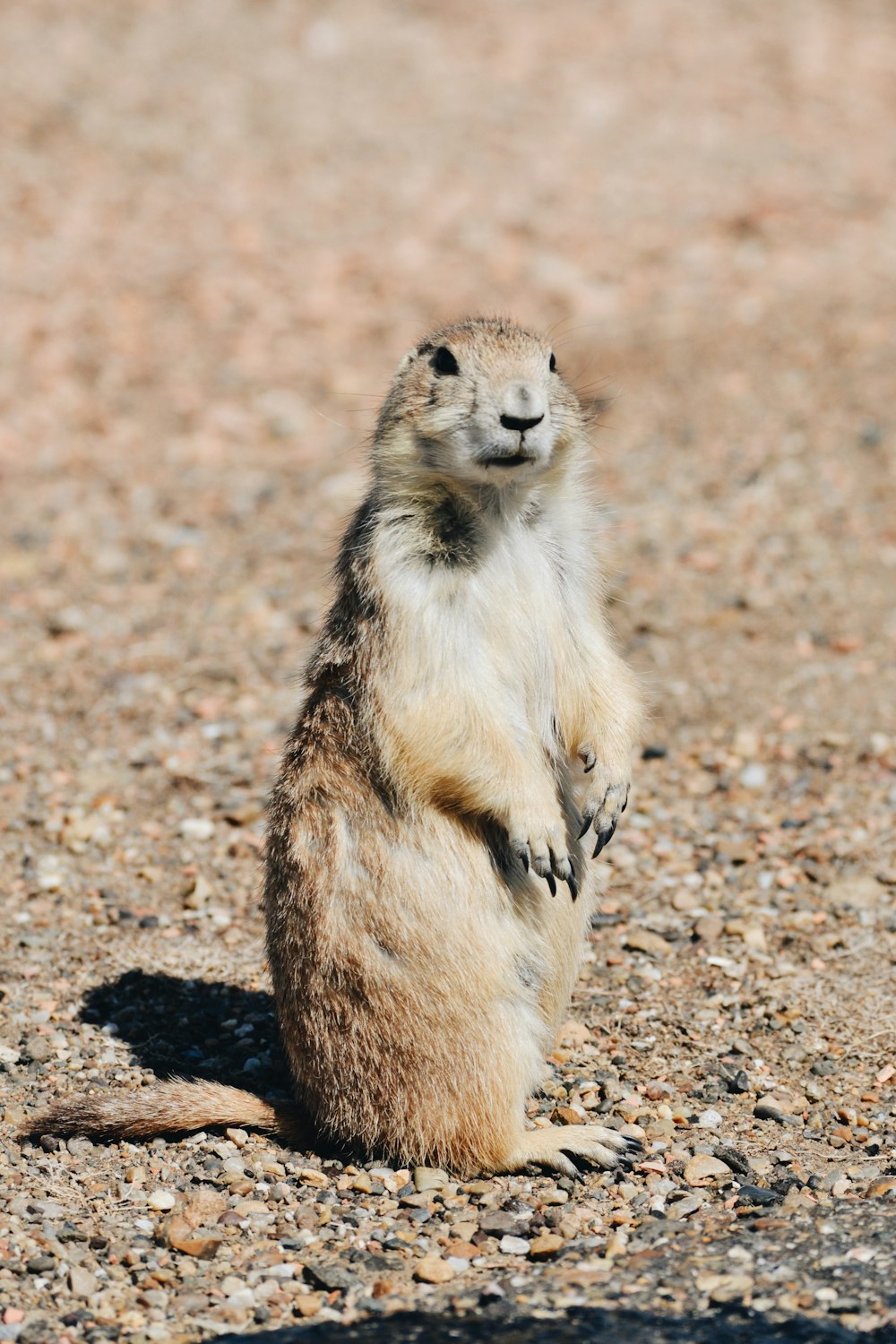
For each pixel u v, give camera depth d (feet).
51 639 50.42
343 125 95.86
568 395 28.91
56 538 57.98
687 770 41.98
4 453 65.31
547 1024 28.12
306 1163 26.45
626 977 32.76
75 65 99.71
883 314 70.13
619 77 102.47
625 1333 20.58
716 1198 24.81
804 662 46.85
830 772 41.16
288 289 79.66
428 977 25.64
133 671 48.19
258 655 49.11
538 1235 23.82
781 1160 25.94
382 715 26.05
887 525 54.54
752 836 38.55
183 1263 23.00
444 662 26.23
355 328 75.77
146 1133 26.73
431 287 78.84
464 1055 25.66
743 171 89.61
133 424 68.33
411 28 109.29
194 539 57.67
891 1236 22.72
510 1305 21.54
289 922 26.66
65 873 37.24
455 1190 25.50
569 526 29.17
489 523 27.73
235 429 67.62
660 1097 28.25
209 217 85.97
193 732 44.57
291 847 26.81
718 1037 30.40
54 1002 31.68
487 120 97.04
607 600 30.83
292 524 58.59
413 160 92.12
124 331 75.77
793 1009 31.09
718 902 35.58
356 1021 25.88
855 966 32.53
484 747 26.08
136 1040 30.53
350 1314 21.50
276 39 106.42
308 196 88.28
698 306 74.13
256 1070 29.66
